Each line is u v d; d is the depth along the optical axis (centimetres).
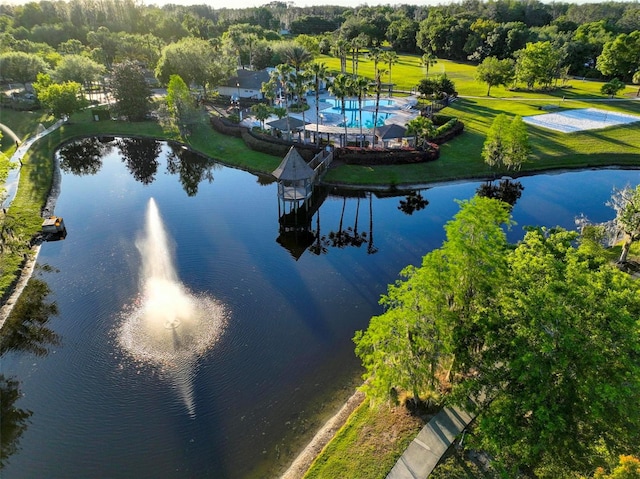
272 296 3341
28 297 3350
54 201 5134
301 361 2731
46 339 2920
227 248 4056
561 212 4766
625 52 10244
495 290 1919
